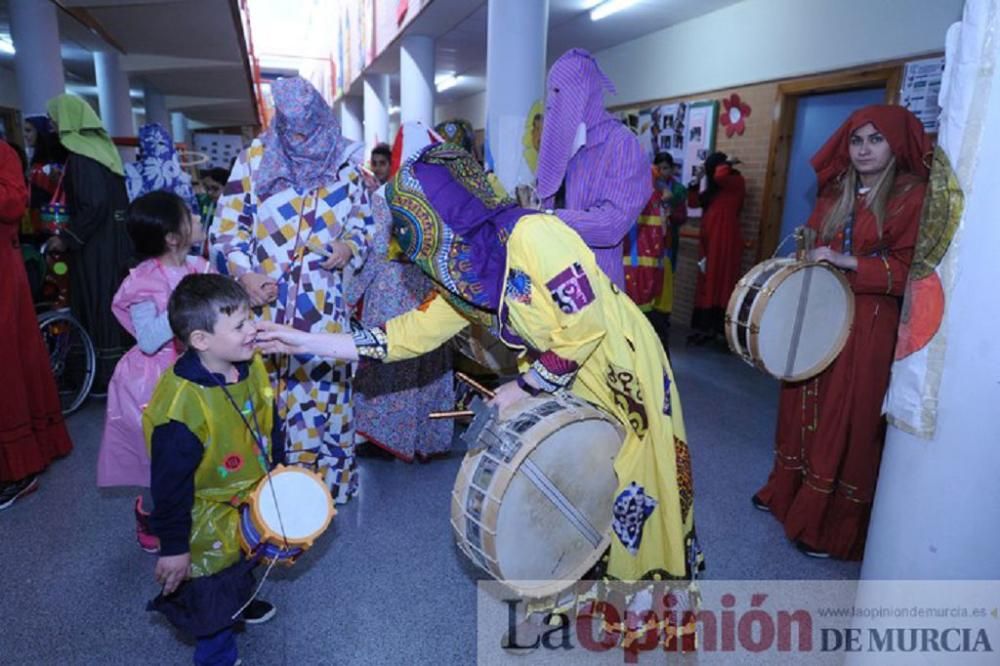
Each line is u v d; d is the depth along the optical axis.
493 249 1.37
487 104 4.13
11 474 2.48
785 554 2.33
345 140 2.31
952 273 1.17
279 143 2.15
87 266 3.35
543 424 1.37
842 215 2.30
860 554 2.29
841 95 4.52
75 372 3.62
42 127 3.59
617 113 7.00
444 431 2.96
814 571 2.23
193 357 1.52
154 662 1.73
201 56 8.41
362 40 10.04
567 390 1.55
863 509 2.24
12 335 2.47
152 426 1.45
